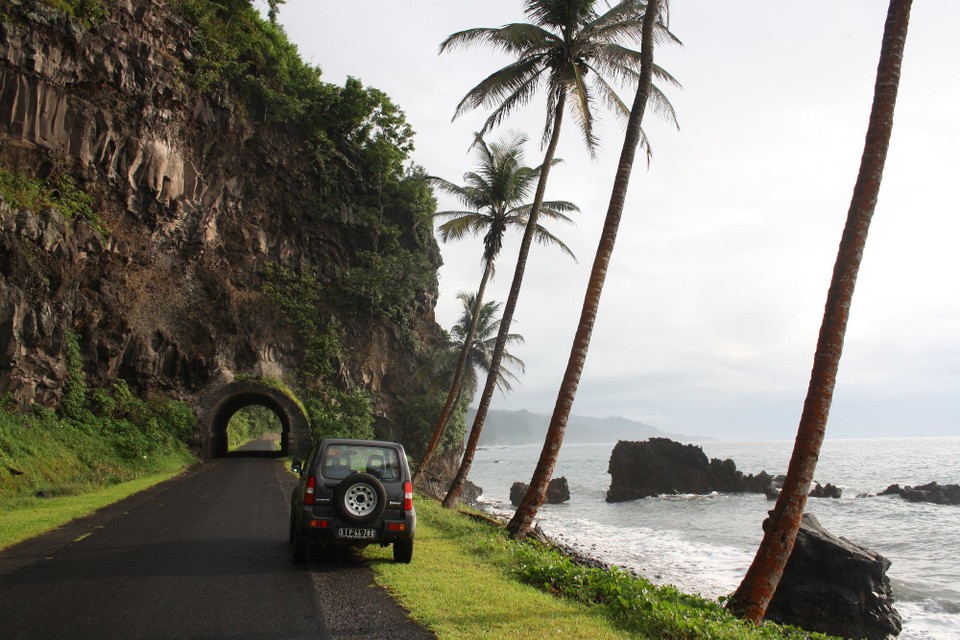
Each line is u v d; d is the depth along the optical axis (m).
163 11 38.38
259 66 47.50
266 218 47.59
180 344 38.09
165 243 38.91
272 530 12.12
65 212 28.89
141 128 35.88
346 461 9.14
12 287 23.25
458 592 7.49
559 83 19.23
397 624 6.21
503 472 107.06
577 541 29.78
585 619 6.62
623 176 13.77
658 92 18.27
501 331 21.59
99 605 6.71
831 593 15.48
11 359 22.59
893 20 9.21
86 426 26.78
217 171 43.31
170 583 7.73
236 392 39.53
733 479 57.75
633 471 57.84
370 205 54.31
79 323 30.20
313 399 45.75
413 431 51.91
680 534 32.75
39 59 28.70
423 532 12.34
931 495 49.50
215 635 5.80
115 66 33.81
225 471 28.91
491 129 20.78
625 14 18.31
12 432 20.91
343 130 53.22
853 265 8.81
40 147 28.80
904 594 20.20
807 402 8.81
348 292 50.69
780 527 8.67
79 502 16.22
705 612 7.65
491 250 27.50
